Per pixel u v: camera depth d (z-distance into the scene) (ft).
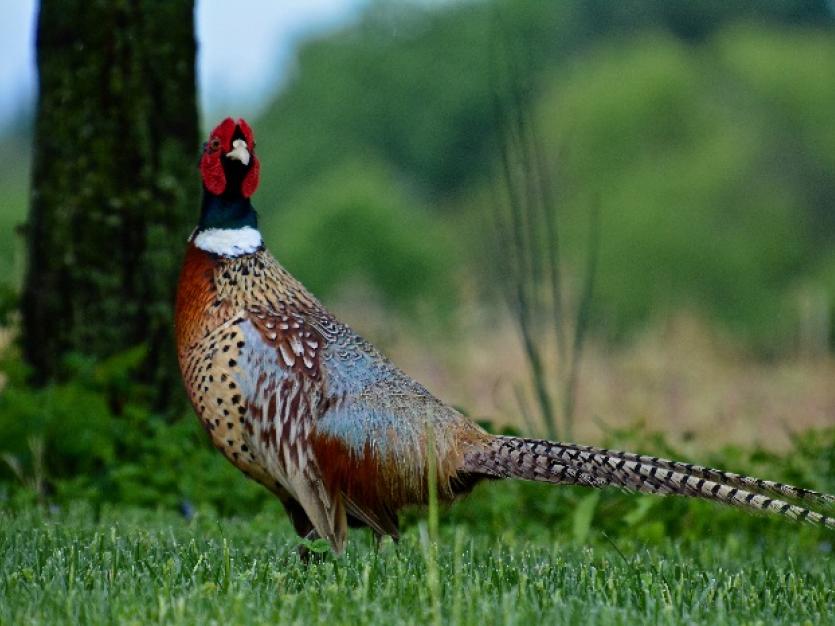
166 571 24.93
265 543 31.37
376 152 295.48
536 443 27.27
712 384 65.21
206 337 27.81
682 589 25.18
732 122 236.43
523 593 23.73
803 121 235.20
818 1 306.14
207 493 37.88
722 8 301.63
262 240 28.73
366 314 76.84
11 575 24.89
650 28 301.43
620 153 226.38
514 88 43.75
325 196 232.32
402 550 29.09
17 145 327.47
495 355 67.72
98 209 41.14
